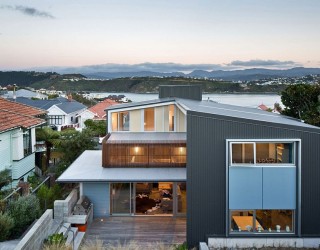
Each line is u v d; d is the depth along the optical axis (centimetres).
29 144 2470
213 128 1447
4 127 2036
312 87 3609
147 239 1517
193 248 1389
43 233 1269
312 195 1455
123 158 1922
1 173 1914
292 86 3669
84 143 2686
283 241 1442
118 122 2414
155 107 2402
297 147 1451
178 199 1838
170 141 1941
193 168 1453
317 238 1444
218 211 1459
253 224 1461
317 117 3144
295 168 1451
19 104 2848
